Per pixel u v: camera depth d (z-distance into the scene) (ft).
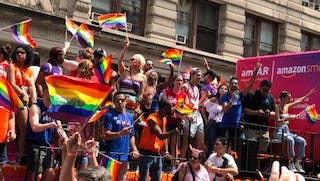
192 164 26.55
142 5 61.36
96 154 22.15
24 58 23.90
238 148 33.17
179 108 30.14
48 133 22.95
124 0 59.57
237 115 32.55
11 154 22.91
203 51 65.98
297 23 76.07
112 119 23.98
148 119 26.96
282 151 34.53
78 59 29.17
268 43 74.74
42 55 49.19
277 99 41.45
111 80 29.07
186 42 65.16
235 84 32.71
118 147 24.43
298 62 40.29
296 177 9.70
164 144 30.09
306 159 38.86
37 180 22.33
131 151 26.11
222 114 32.91
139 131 29.68
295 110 40.19
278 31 75.51
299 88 39.91
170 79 34.73
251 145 33.78
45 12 48.65
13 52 23.93
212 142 32.96
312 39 79.97
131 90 28.96
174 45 61.72
